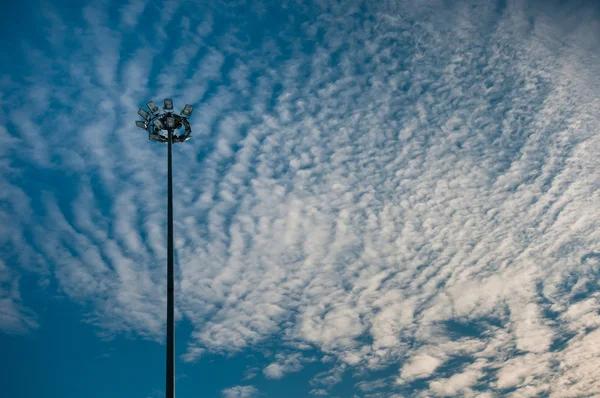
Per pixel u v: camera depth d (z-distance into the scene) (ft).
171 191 74.33
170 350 61.05
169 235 69.82
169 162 77.00
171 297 64.34
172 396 58.80
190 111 81.66
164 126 79.77
